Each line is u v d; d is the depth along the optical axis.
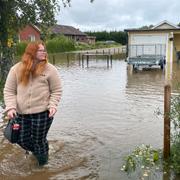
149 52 14.38
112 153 3.10
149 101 5.57
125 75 9.89
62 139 3.47
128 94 6.29
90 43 37.88
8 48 4.66
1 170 2.76
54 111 2.56
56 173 2.70
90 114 4.57
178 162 2.69
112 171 2.73
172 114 2.79
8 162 2.90
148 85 7.65
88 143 3.36
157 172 2.67
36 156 2.78
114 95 6.17
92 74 10.09
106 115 4.51
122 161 2.91
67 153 3.10
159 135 3.61
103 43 38.84
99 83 7.95
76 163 2.88
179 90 3.20
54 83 2.62
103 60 16.62
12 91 2.62
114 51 23.58
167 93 2.79
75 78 8.98
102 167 2.80
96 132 3.72
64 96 5.98
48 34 4.80
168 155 2.84
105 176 2.64
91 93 6.38
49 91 2.63
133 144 3.33
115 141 3.42
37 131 2.62
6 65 4.64
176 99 2.88
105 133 3.69
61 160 2.94
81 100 5.60
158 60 11.60
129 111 4.77
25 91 2.58
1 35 4.60
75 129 3.84
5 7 4.44
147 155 2.84
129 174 2.66
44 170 2.75
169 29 14.42
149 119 4.28
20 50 14.59
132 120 4.24
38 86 2.58
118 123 4.09
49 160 2.93
